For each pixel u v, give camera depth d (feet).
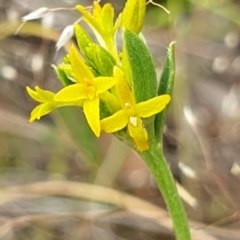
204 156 0.58
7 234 0.58
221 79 0.70
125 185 0.66
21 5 0.65
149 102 0.31
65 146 0.66
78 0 0.67
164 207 0.64
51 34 0.63
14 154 0.68
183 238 0.34
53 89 0.66
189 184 0.60
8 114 0.68
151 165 0.34
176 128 0.63
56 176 0.66
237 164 0.56
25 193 0.61
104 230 0.59
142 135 0.31
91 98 0.31
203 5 0.65
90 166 0.65
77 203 0.60
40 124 0.68
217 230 0.55
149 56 0.32
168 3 0.67
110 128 0.31
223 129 0.64
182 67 0.65
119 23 0.35
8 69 0.67
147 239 0.59
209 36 0.70
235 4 0.64
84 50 0.33
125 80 0.31
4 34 0.64
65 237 0.59
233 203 0.55
